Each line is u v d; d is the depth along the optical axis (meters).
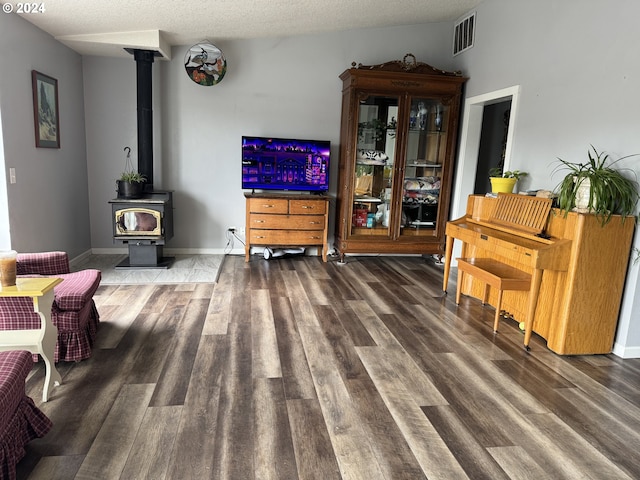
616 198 2.74
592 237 2.68
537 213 3.07
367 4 4.08
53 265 2.82
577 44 3.14
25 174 3.53
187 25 4.09
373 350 2.79
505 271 3.27
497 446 1.89
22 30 3.47
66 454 1.75
